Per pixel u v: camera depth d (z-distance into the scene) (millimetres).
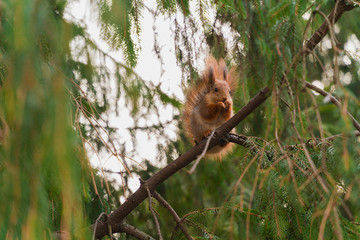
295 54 3658
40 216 2109
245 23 3891
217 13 4953
